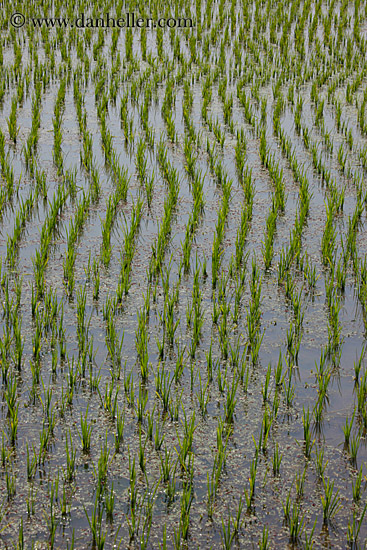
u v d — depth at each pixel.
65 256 8.73
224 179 10.70
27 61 18.19
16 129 13.33
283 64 17.72
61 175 11.29
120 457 5.51
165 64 18.06
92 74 16.70
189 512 4.91
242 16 23.84
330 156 12.42
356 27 20.89
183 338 7.18
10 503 5.05
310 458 5.57
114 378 6.46
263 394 6.21
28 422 5.88
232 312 7.65
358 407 6.08
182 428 5.88
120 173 10.91
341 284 8.25
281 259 8.44
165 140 13.05
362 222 10.00
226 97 15.78
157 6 24.42
